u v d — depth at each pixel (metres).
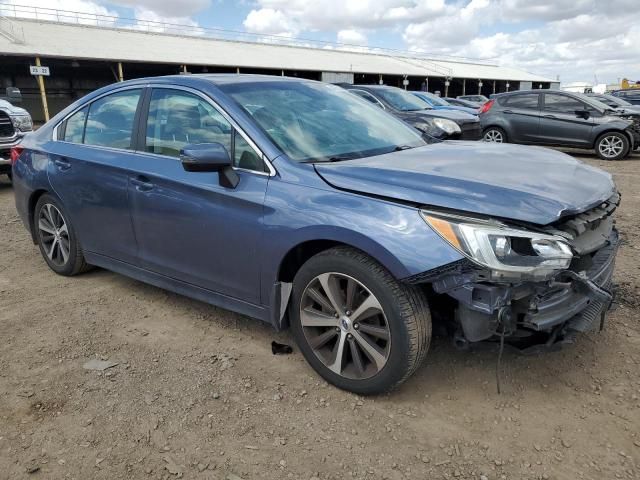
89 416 2.67
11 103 9.27
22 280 4.54
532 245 2.30
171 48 36.47
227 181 2.99
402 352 2.54
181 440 2.49
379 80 46.44
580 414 2.61
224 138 3.14
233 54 39.16
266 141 2.98
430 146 3.55
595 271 2.71
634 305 3.74
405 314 2.51
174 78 3.58
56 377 3.03
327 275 2.75
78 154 4.02
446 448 2.41
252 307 3.13
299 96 3.62
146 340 3.46
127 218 3.69
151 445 2.46
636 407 2.64
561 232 2.39
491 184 2.55
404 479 2.24
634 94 27.53
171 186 3.32
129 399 2.81
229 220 3.04
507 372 2.97
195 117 3.33
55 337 3.50
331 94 3.91
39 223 4.61
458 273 2.35
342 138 3.32
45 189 4.35
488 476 2.24
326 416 2.65
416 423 2.58
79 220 4.14
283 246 2.81
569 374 2.94
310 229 2.69
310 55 46.81
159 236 3.50
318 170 2.82
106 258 4.06
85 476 2.28
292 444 2.46
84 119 4.15
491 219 2.35
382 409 2.69
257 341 3.42
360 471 2.29
